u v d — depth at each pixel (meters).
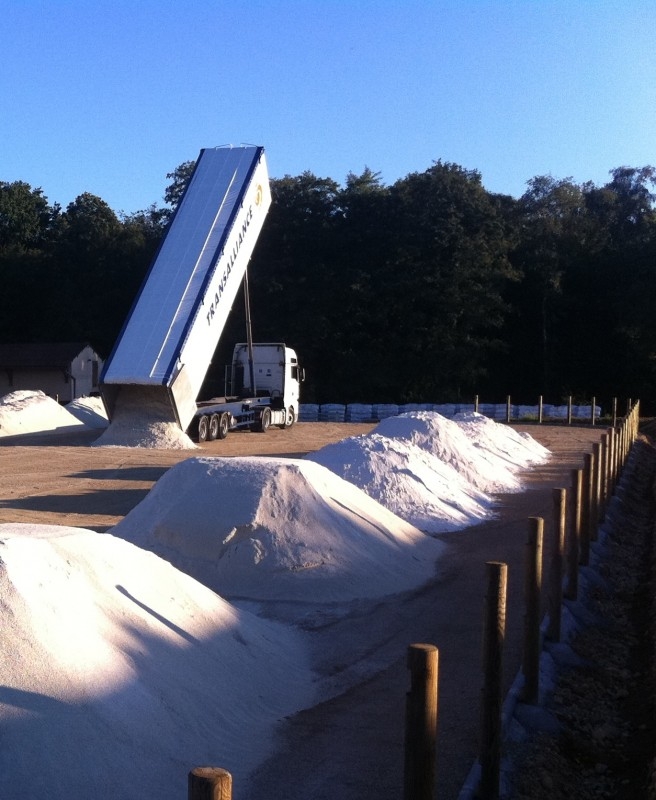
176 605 7.08
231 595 10.25
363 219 62.06
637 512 20.05
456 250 60.47
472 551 13.52
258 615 9.68
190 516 11.10
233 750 5.89
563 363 65.38
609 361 64.88
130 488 19.41
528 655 7.53
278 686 7.26
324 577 10.58
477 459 21.92
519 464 25.92
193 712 5.97
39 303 68.00
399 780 5.73
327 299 60.12
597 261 65.69
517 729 6.98
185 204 31.48
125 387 28.39
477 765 5.90
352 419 52.47
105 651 5.78
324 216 62.38
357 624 9.48
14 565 5.74
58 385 55.94
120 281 65.88
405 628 9.39
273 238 61.62
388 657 8.41
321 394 60.84
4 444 28.89
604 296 65.06
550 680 8.32
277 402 38.69
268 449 29.80
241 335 59.72
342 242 61.25
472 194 63.19
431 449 21.28
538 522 7.56
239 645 7.36
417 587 11.13
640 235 69.81
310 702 7.20
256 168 32.00
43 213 76.19
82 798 4.72
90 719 5.17
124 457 25.41
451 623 9.59
